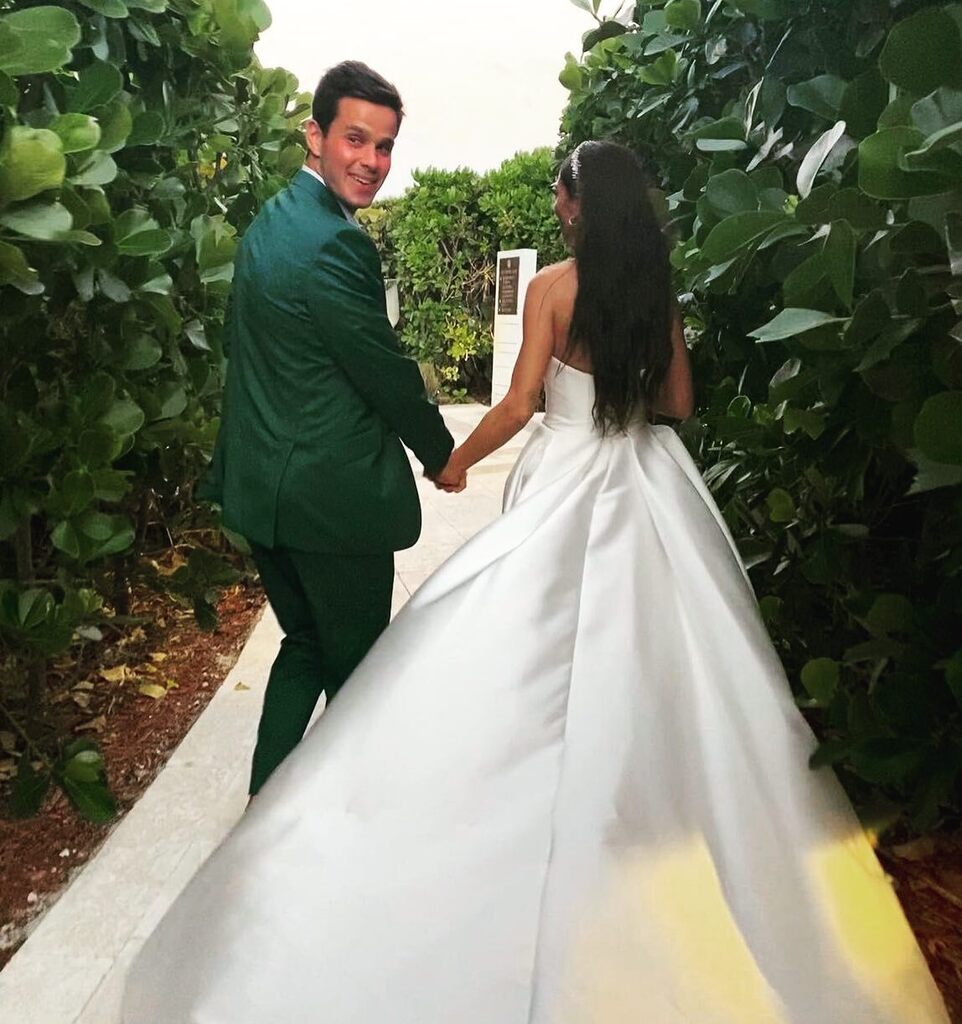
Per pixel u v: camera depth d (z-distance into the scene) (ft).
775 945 4.37
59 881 6.70
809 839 4.82
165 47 8.89
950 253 3.64
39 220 5.49
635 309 6.37
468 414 34.76
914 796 5.22
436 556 15.26
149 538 14.29
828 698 5.94
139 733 9.13
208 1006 4.28
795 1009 4.13
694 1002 4.06
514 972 4.25
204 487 7.67
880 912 4.64
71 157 6.32
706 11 8.16
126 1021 4.66
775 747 5.15
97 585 10.09
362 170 6.74
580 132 11.80
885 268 4.72
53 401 7.77
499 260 36.94
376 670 5.51
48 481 7.16
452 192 39.01
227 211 11.80
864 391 5.31
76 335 8.15
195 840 6.93
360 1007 4.21
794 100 5.91
